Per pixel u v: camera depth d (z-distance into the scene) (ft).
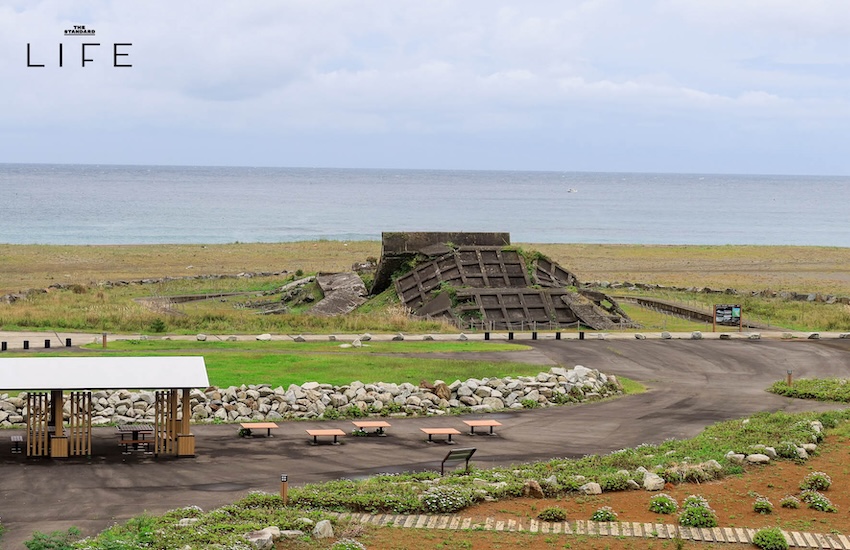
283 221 633.20
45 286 274.16
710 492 78.79
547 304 210.59
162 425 96.58
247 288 280.92
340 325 193.36
